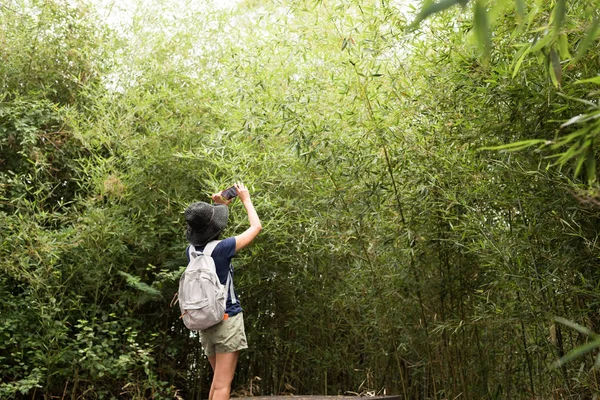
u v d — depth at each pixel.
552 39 1.89
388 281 4.47
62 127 5.72
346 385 5.52
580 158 1.64
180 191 5.33
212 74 5.77
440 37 3.79
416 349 4.79
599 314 3.48
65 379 5.24
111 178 5.00
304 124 4.25
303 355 5.54
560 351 3.63
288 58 4.93
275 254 5.19
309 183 4.60
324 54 4.45
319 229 4.53
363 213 4.25
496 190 3.59
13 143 5.60
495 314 3.96
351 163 4.17
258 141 4.70
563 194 3.23
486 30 1.23
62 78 5.98
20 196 5.07
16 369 5.11
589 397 3.63
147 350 5.05
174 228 5.27
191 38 5.87
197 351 5.83
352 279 4.78
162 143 5.35
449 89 3.79
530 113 3.29
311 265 5.14
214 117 5.57
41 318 5.04
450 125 3.86
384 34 3.94
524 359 4.46
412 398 5.14
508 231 3.63
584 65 2.92
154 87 5.74
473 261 4.31
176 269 5.39
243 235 3.60
